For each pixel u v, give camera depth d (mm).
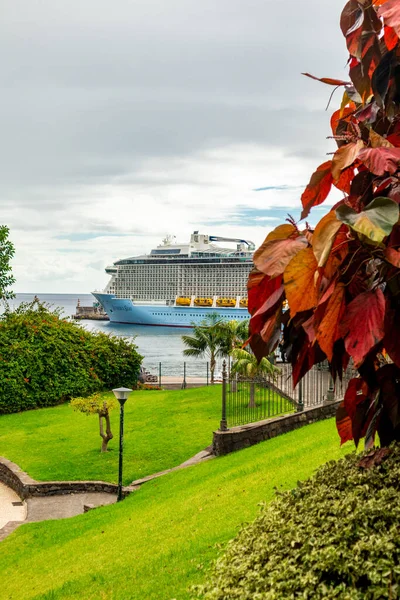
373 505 3133
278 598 2900
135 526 9180
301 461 9547
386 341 2760
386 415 3389
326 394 15711
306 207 2918
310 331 2754
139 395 25969
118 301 105062
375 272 2830
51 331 26156
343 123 3404
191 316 99125
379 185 2854
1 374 23875
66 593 6500
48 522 11641
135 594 5781
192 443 16938
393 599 2592
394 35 2822
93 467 15508
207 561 6191
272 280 2842
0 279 28484
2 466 16438
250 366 17234
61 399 25578
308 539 3188
